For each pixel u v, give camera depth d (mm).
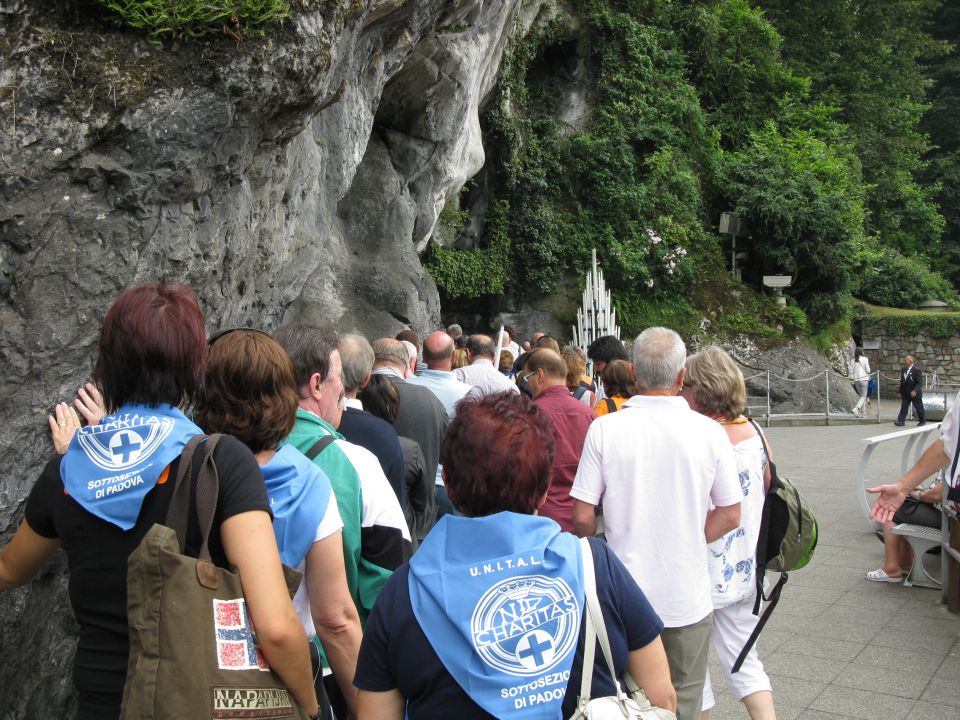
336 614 2104
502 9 11961
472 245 19516
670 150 22594
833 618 5133
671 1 24688
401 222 11688
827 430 17531
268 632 1633
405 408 4234
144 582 1611
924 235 33219
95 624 1755
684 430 2910
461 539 1610
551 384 4066
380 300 10875
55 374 3135
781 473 10688
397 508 2576
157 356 1833
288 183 5480
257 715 1604
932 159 35719
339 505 2389
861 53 31391
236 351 2111
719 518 2975
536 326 20594
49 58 3027
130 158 3293
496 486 1659
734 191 23516
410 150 11859
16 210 2994
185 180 3529
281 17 3533
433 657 1528
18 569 1928
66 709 3209
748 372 21672
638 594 1688
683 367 3016
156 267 3566
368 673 1599
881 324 28141
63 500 1804
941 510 5496
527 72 21828
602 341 5781
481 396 1793
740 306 22594
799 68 29328
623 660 1628
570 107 22094
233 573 1679
